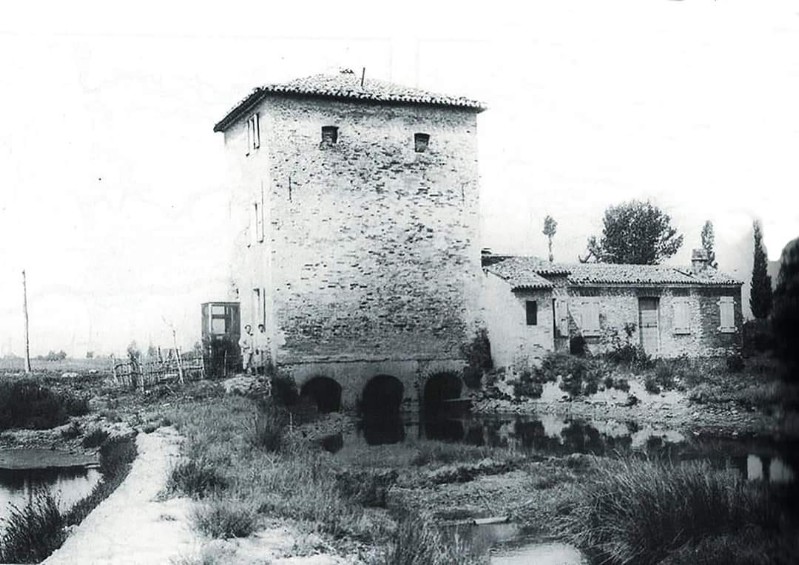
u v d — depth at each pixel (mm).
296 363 24062
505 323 25719
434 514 10938
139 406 21438
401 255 25719
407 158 25969
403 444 16984
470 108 26312
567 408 22953
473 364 26047
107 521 9102
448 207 26406
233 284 26250
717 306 24594
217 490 10320
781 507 7156
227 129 27016
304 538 8672
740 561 7391
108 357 24281
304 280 24500
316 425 21969
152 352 24625
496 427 20453
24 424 20469
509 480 13062
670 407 19984
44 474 15898
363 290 25172
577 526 9773
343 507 10328
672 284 25297
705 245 24453
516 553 9000
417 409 25203
